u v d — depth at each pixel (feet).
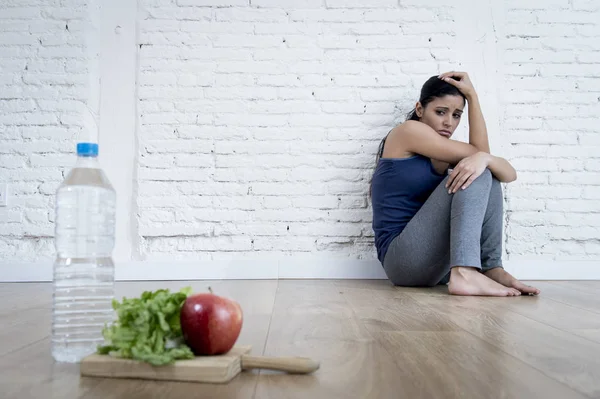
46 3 9.75
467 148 7.76
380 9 9.89
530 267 9.69
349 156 9.79
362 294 7.11
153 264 9.57
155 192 9.68
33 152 9.64
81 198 4.71
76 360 3.25
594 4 9.98
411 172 8.02
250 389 2.64
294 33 9.86
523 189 9.79
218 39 9.80
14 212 9.57
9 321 4.90
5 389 2.64
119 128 9.73
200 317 2.87
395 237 7.97
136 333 2.82
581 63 9.95
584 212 9.82
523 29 9.94
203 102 9.77
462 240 6.97
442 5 9.91
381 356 3.41
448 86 8.32
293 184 9.77
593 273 9.73
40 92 9.69
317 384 2.75
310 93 9.82
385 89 9.85
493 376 2.93
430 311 5.50
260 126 9.80
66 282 3.80
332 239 9.73
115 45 9.79
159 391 2.60
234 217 9.71
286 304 6.05
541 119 9.88
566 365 3.19
